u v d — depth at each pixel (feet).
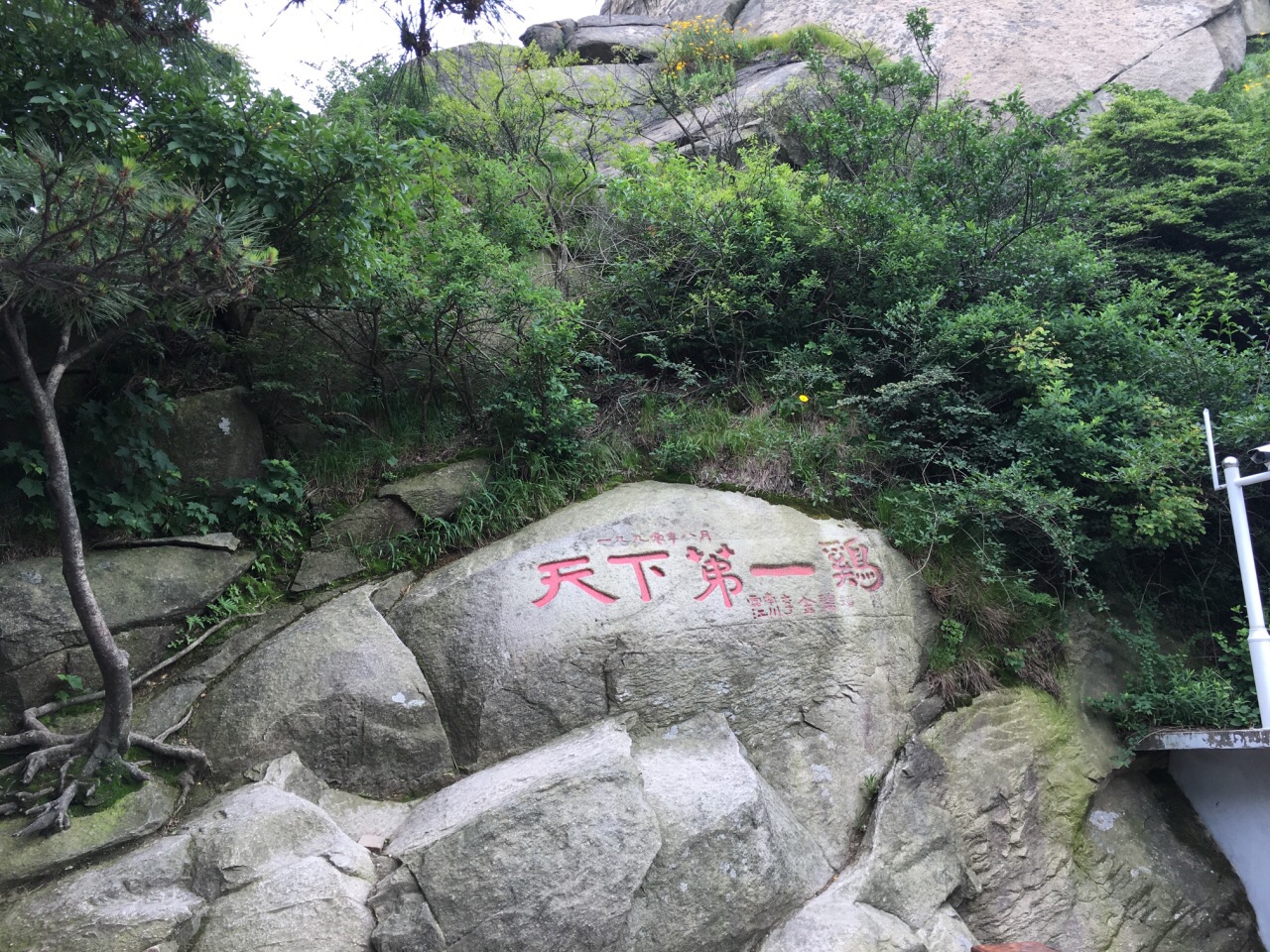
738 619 15.67
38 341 15.61
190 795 13.17
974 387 19.92
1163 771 17.28
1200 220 24.99
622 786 12.83
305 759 13.76
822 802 14.80
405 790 13.94
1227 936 15.44
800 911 13.25
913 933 13.41
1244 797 16.30
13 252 10.91
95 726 13.26
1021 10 36.78
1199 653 18.74
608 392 20.65
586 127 28.48
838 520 17.79
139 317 14.12
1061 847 15.31
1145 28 35.63
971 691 16.56
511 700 14.44
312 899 11.41
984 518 17.98
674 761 14.12
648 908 12.34
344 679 14.20
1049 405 18.04
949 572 17.70
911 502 18.11
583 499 17.63
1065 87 33.83
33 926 10.75
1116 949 14.74
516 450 17.92
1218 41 35.78
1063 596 18.17
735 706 15.24
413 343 18.83
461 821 12.23
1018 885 14.93
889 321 19.60
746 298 20.90
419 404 19.22
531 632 14.87
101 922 10.75
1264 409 17.47
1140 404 18.30
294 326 18.51
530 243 21.70
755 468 18.47
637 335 21.21
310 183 14.43
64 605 13.97
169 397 16.56
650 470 18.53
